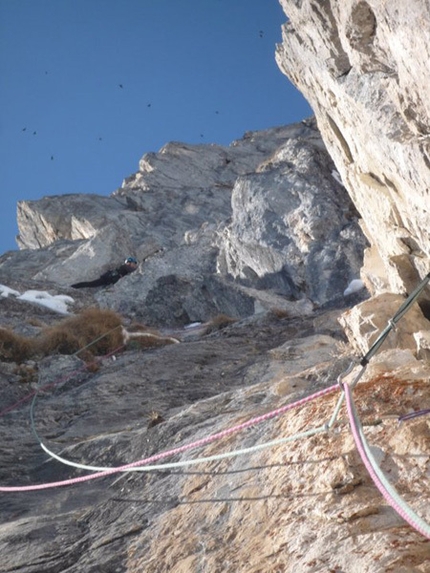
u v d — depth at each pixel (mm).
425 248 7848
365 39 6535
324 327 17500
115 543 5957
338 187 28766
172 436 8570
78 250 37719
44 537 6555
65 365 16312
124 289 31375
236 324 20969
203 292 27172
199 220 47000
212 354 16203
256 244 28625
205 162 54406
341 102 7953
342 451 5320
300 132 58281
